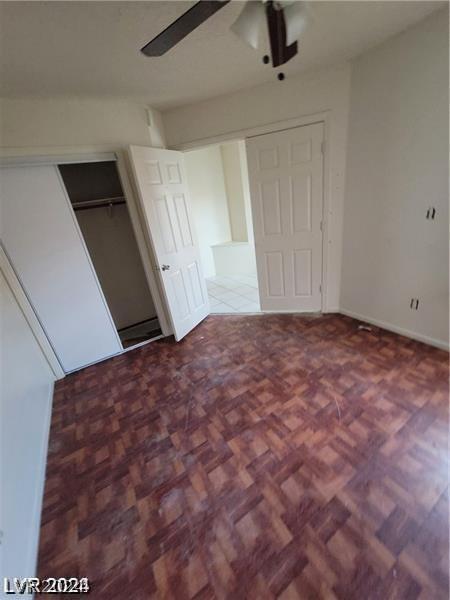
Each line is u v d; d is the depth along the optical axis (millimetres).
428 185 2133
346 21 1770
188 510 1420
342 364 2350
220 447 1745
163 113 2941
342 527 1264
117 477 1648
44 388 2350
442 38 1793
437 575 1081
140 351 3035
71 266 2590
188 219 3168
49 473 1729
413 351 2395
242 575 1154
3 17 1311
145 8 1382
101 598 1146
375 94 2254
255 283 4832
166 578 1180
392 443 1616
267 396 2111
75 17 1386
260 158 2832
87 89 2188
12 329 2100
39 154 2240
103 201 3066
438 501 1320
